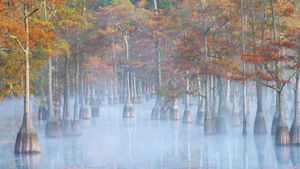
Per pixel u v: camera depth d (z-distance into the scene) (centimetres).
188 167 3347
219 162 3516
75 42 5669
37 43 4209
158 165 3441
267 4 4831
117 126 6088
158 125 6056
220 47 5125
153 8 7506
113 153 4022
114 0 7519
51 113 4928
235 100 5756
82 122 6675
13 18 3969
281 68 4162
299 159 3538
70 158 3794
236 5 4938
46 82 5931
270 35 5103
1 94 4175
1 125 6419
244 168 3272
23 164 3547
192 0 5281
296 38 4044
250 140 4525
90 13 6262
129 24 7019
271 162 3459
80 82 7550
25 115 3938
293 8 4616
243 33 4653
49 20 4797
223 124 4984
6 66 4094
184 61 5169
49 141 4766
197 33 5006
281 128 4012
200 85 5675
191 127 5756
